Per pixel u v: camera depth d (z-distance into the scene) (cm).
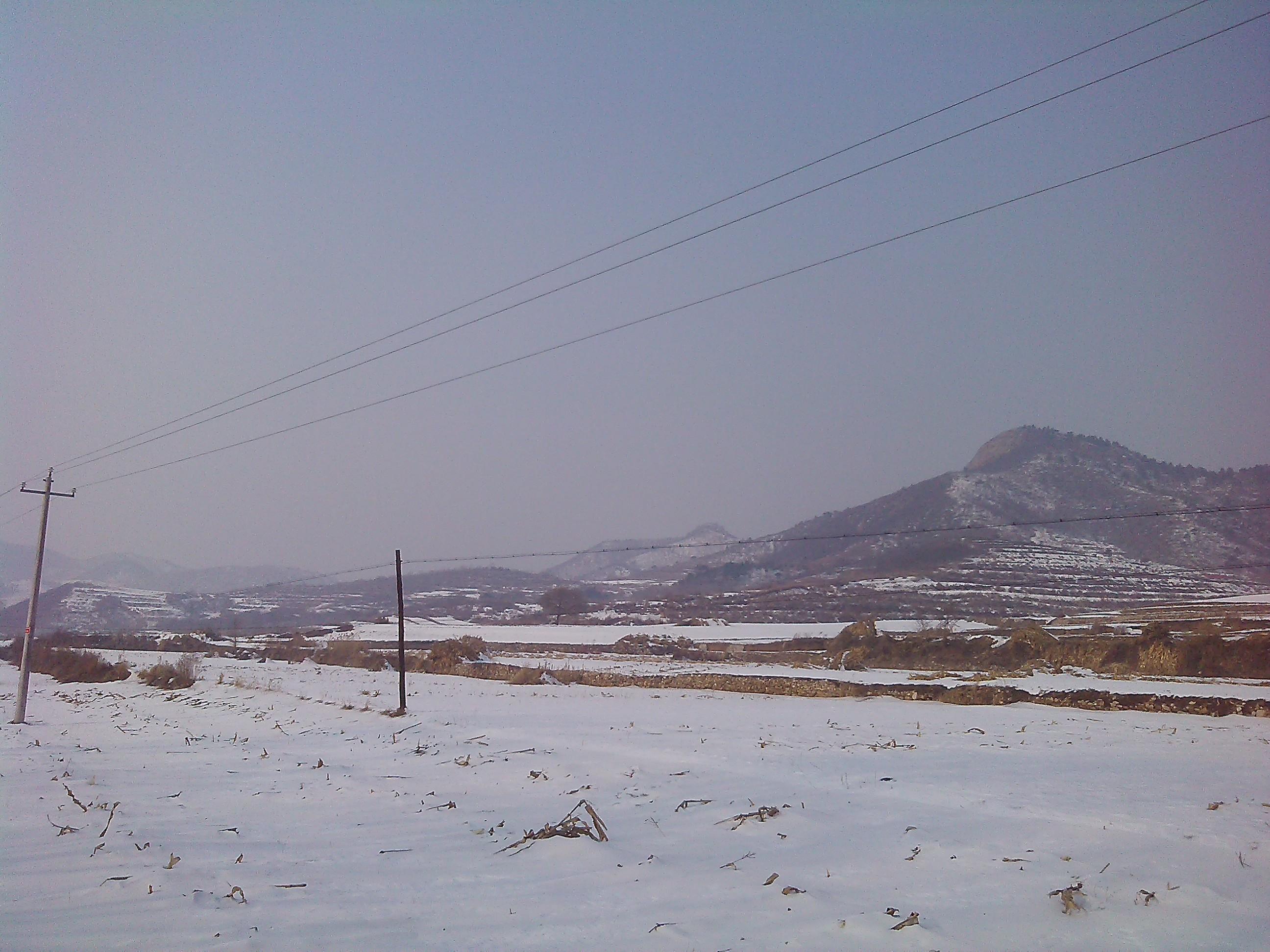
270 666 6788
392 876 1193
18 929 949
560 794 1716
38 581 4019
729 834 1366
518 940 937
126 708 4472
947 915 975
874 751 2103
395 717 3222
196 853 1303
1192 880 1054
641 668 5588
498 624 13238
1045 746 2164
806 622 9956
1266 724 2595
